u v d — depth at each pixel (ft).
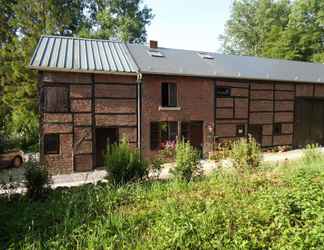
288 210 14.57
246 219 14.20
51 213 16.88
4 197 20.58
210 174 26.37
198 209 15.76
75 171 45.29
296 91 63.05
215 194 19.04
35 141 70.69
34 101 67.67
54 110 44.11
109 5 98.48
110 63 47.83
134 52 55.31
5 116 70.69
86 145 45.91
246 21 134.21
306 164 29.53
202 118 53.72
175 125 51.98
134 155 25.70
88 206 17.48
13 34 74.90
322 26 103.60
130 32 97.14
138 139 48.55
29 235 14.01
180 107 51.75
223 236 12.85
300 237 12.58
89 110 45.83
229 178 23.47
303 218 14.14
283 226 13.69
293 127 63.36
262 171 25.96
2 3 77.10
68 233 14.12
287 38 105.19
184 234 12.80
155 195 19.97
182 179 24.30
